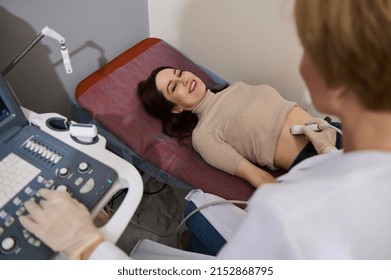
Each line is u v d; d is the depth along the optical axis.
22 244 0.66
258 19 1.41
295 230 0.37
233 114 1.39
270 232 0.40
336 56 0.37
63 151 0.81
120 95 1.47
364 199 0.39
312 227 0.38
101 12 1.39
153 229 1.54
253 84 1.69
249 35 1.49
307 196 0.39
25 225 0.67
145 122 1.46
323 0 0.36
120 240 1.48
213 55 1.70
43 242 0.67
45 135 0.83
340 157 0.45
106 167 0.79
